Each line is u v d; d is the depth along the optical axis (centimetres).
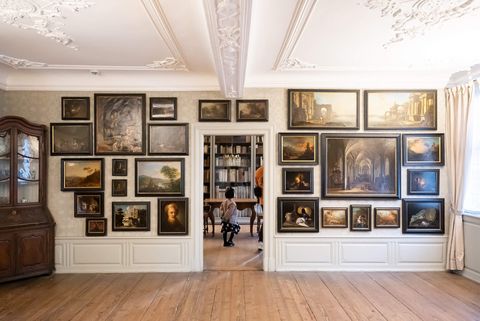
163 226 523
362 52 411
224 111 527
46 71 492
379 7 291
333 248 525
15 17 306
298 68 477
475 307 390
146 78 518
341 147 526
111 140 523
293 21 312
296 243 525
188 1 271
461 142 496
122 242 521
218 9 233
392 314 373
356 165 526
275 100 528
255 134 532
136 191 523
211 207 798
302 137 525
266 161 528
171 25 320
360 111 528
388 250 523
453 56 427
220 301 409
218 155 918
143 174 524
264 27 326
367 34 353
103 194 521
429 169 525
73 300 413
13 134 474
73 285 464
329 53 414
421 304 399
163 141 526
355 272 518
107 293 436
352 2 281
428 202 524
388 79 522
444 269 522
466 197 504
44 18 309
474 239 481
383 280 481
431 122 525
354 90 526
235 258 602
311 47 392
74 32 342
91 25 325
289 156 525
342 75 516
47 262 500
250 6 230
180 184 525
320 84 525
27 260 477
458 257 500
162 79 519
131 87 524
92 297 422
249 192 912
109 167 523
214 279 488
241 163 916
